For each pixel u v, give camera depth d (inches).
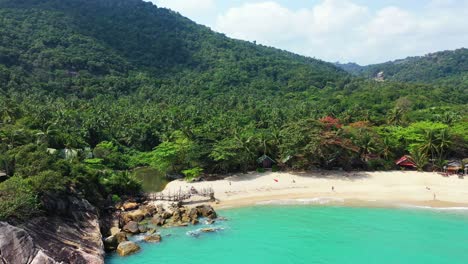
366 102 7135.8
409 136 3570.4
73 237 1761.8
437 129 3577.8
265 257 1872.5
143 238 2065.7
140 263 1795.0
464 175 3107.8
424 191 2810.0
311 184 2999.5
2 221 1504.7
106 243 1918.1
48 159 2161.7
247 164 3388.3
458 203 2588.6
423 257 1865.2
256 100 7628.0
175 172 3417.8
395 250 1941.4
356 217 2383.1
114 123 4923.7
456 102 7273.6
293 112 5782.5
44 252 1503.4
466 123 3949.3
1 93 5693.9
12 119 3961.6
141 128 4709.6
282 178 3137.3
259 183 3031.5
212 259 1845.5
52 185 1863.9
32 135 3284.9
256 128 4916.3
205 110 6087.6
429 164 3331.7
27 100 5344.5
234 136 3607.3
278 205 2620.6
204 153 3267.7
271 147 3472.0
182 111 5679.1
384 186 2928.2
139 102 6806.1
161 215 2352.4
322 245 2001.7
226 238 2086.6
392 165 3390.7
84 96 7057.1
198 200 2711.6
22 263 1423.5
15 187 1710.1
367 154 3427.7
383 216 2394.2
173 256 1870.1
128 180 2792.8
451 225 2237.9
